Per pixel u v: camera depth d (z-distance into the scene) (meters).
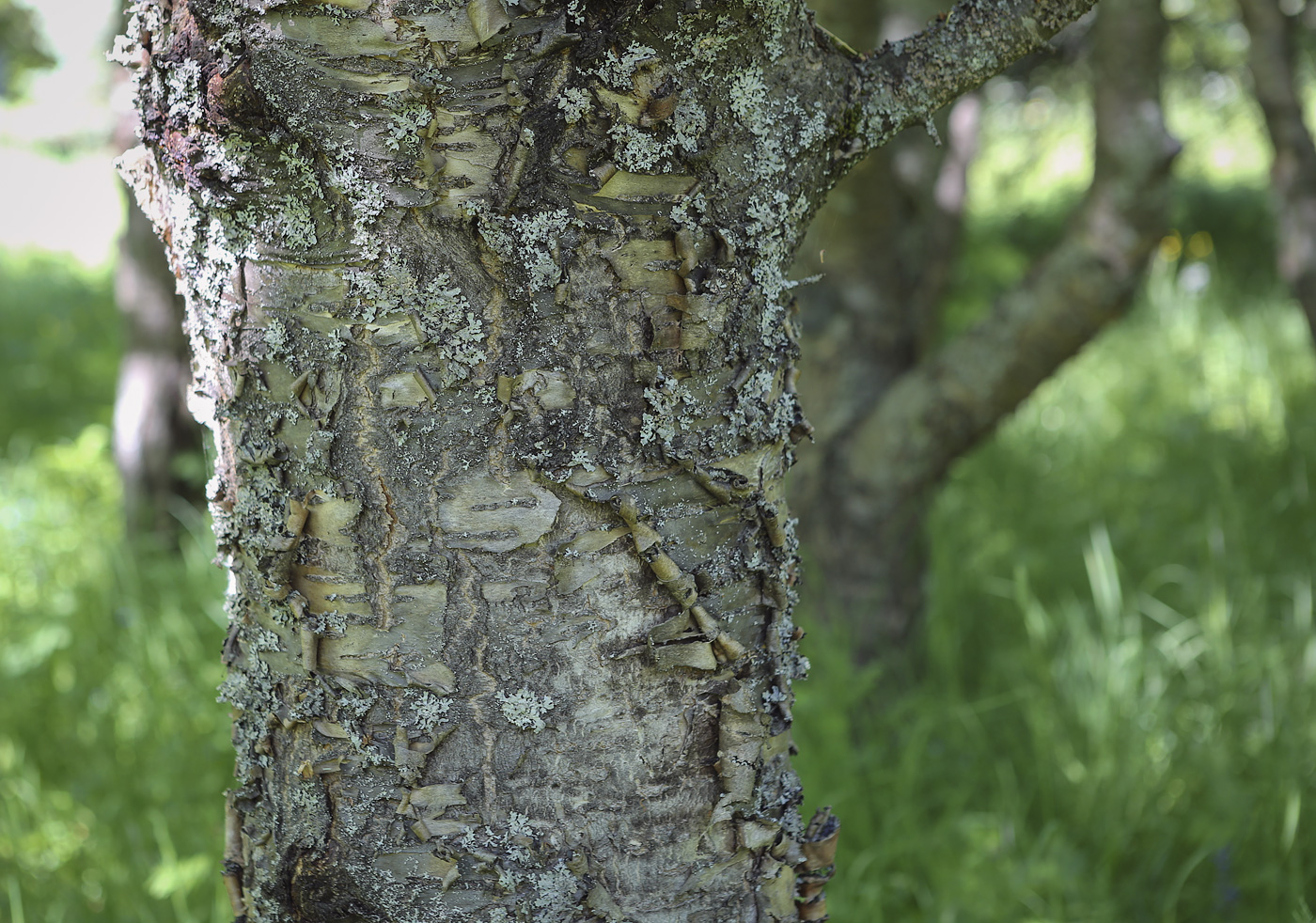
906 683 2.91
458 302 0.93
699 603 1.01
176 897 2.13
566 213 0.92
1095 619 3.21
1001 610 3.33
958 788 2.53
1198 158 9.51
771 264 1.01
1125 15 2.58
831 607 2.92
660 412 0.97
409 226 0.92
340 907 1.05
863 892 2.05
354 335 0.94
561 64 0.90
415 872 1.01
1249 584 3.08
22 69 6.40
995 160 10.16
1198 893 2.15
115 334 6.89
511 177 0.90
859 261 2.96
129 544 3.93
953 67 1.11
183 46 0.92
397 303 0.93
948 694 2.78
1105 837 2.29
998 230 9.02
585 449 0.96
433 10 0.88
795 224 1.04
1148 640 3.11
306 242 0.94
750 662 1.06
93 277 8.98
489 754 1.00
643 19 0.91
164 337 4.00
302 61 0.89
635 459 0.97
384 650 0.99
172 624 3.18
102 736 2.77
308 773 1.03
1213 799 2.29
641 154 0.93
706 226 0.96
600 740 1.01
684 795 1.04
